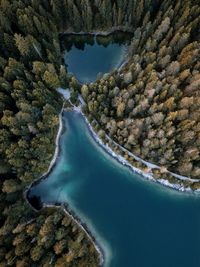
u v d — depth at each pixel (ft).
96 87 180.24
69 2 186.39
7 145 166.81
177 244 181.06
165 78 168.86
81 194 186.50
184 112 164.55
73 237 170.50
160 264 178.60
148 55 176.35
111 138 186.50
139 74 175.01
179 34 174.09
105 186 187.83
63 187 186.80
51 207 181.47
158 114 164.25
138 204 185.57
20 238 152.87
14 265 151.43
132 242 180.55
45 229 155.33
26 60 181.47
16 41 169.78
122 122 172.86
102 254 177.47
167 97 172.24
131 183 187.42
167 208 184.85
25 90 173.37
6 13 180.86
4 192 166.50
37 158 173.68
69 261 152.56
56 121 179.42
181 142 172.86
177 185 182.50
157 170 179.63
